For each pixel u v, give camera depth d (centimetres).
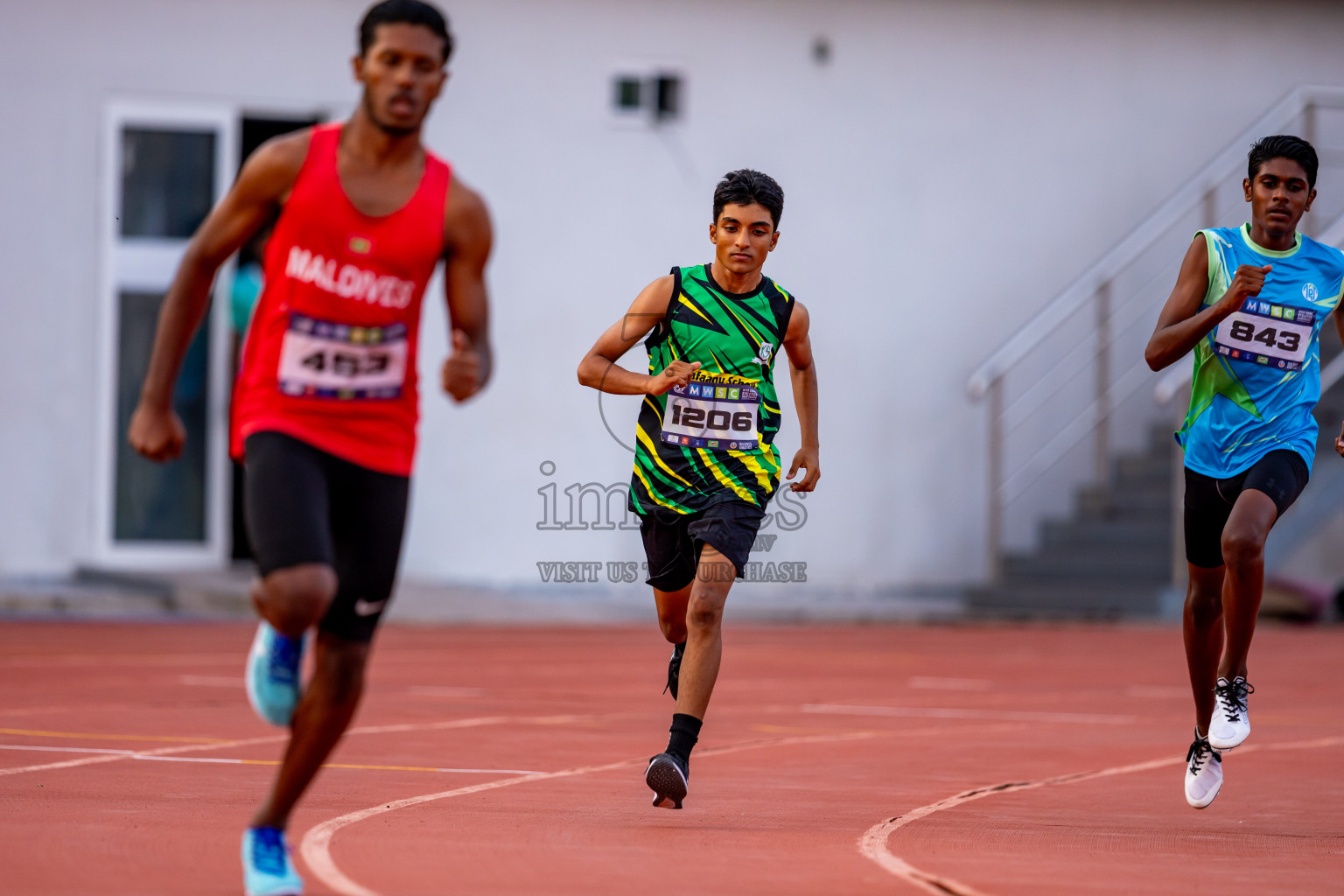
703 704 2125
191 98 6756
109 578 6469
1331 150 7669
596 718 3319
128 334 6762
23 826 1956
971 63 7438
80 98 6662
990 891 1695
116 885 1634
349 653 1533
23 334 6619
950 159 7425
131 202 6750
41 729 2948
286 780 1523
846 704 3666
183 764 2528
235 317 6450
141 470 6788
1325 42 7738
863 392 7344
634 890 1662
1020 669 4581
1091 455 7519
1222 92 7662
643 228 7112
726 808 2230
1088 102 7550
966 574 7431
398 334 1546
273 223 1595
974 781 2528
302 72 6856
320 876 1691
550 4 7006
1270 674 4478
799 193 7288
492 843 1920
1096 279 7388
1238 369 2245
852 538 7325
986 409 7450
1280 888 1742
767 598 7175
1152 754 2867
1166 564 6669
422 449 6856
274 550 1463
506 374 6956
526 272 6994
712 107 7188
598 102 7062
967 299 7444
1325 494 6512
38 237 6631
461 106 6944
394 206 1527
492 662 4597
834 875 1764
